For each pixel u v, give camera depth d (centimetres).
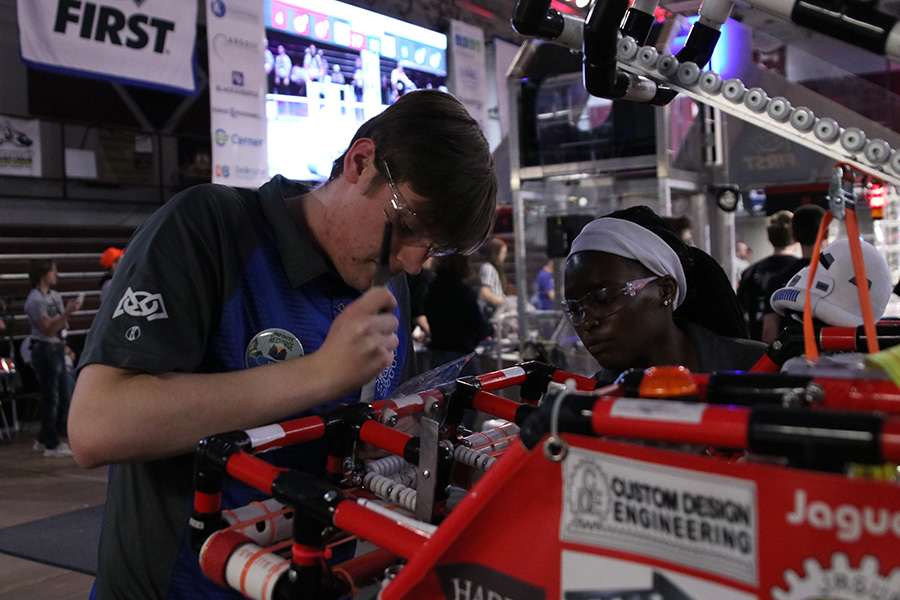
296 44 527
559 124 443
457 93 658
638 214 120
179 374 89
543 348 411
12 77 805
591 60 99
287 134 521
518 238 466
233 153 454
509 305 608
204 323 96
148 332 89
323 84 544
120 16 445
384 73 590
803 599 44
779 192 492
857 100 283
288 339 103
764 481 45
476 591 59
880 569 42
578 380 111
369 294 87
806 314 67
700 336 119
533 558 56
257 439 80
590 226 117
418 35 621
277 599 70
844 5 68
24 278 785
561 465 55
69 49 428
